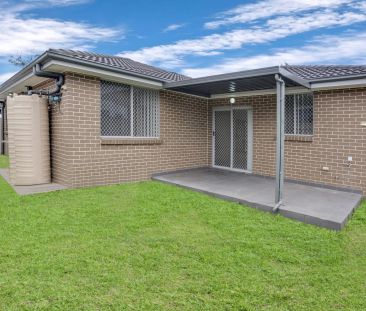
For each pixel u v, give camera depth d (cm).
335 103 893
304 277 391
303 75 956
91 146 887
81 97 857
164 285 363
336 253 464
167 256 439
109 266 403
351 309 326
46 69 813
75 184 860
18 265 398
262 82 865
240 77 768
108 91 934
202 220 609
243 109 1155
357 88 849
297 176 990
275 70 664
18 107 877
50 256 426
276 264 427
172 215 636
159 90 1065
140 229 547
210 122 1267
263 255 453
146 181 1012
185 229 555
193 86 970
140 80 941
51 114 945
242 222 602
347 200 754
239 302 332
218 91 1119
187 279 378
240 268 410
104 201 729
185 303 329
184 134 1169
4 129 1927
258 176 1083
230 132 1201
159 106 1067
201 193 842
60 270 388
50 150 960
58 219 588
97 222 577
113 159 941
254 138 1115
